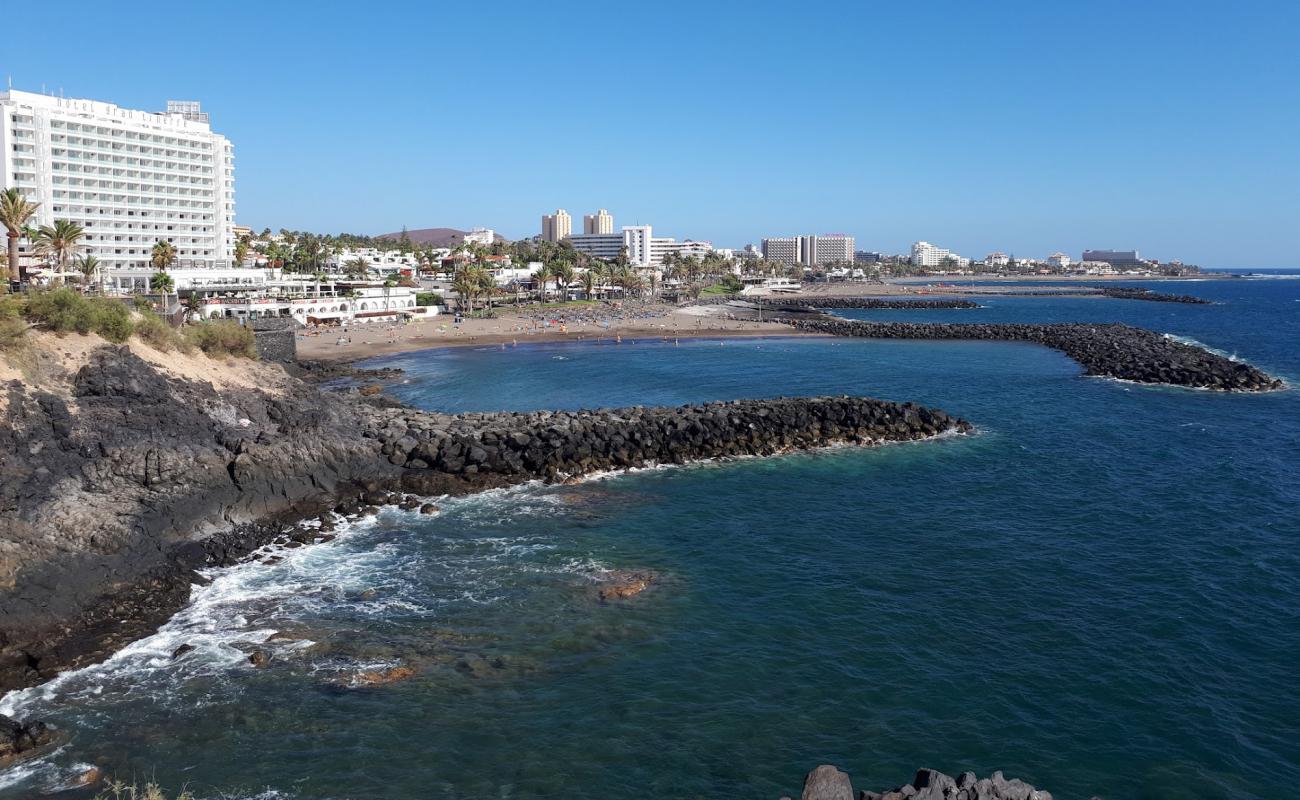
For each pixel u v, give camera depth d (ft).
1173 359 355.97
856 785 76.89
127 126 494.18
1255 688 93.30
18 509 113.09
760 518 153.69
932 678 95.66
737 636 105.70
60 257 338.34
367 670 96.37
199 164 534.78
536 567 128.36
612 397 294.66
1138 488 171.42
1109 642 104.06
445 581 122.62
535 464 185.98
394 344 452.76
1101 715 88.33
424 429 202.80
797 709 89.25
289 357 366.43
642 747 82.48
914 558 132.77
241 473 145.48
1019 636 105.70
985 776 78.13
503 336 496.23
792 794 75.41
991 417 251.19
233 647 101.76
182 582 119.55
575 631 106.73
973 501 163.84
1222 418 247.29
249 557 131.13
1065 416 252.21
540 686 93.61
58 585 107.96
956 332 510.99
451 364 388.78
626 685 93.86
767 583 122.62
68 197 471.62
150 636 104.47
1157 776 78.59
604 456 193.77
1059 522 150.30
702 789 76.33
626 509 159.12
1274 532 143.23
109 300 169.68
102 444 131.44
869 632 106.73
